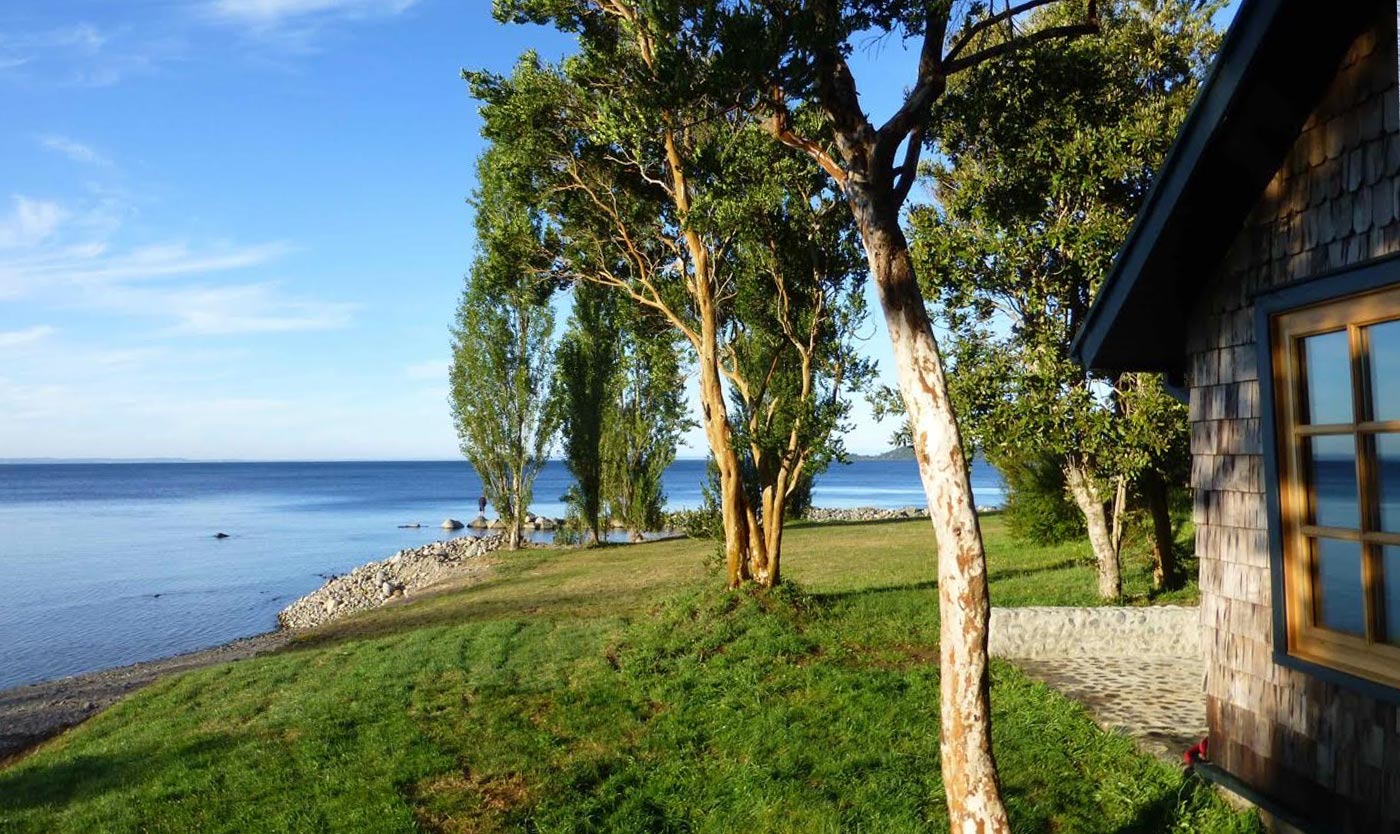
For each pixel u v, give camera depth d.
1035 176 10.52
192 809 7.95
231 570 39.66
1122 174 11.98
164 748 10.02
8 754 12.60
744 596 14.83
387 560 39.00
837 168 5.46
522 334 36.91
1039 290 12.95
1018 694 9.17
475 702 10.99
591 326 35.84
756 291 15.48
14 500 111.88
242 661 15.91
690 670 11.64
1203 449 6.42
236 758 9.29
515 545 37.28
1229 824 5.76
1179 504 19.86
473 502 104.06
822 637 12.95
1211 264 6.30
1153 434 12.45
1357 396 4.98
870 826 6.56
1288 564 5.49
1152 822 6.07
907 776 7.38
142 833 7.51
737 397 17.75
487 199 23.45
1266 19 4.89
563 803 7.59
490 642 14.80
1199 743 6.95
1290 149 5.52
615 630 15.16
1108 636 11.31
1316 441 5.41
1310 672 5.25
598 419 36.19
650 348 17.47
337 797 7.95
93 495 126.56
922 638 12.73
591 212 16.67
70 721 14.20
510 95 15.27
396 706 10.94
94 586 34.44
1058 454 14.05
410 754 9.01
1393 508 4.95
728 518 15.64
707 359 15.67
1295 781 5.47
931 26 5.46
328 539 55.97
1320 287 5.12
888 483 174.75
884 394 15.23
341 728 10.12
